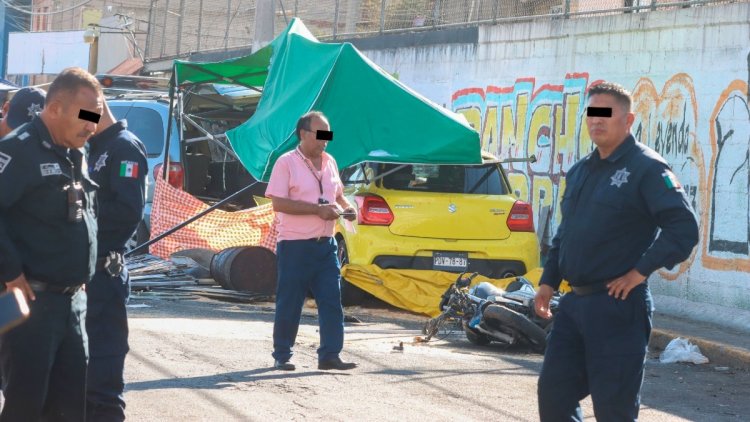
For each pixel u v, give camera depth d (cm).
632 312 891
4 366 838
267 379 1412
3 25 8069
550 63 2781
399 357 1641
